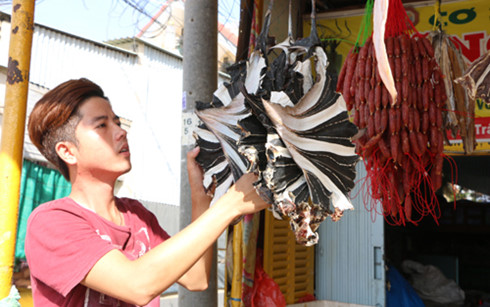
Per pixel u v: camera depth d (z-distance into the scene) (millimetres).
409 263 4887
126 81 7914
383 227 3609
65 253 1022
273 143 985
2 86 6215
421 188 5277
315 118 1038
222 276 7492
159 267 977
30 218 1122
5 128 1395
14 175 1384
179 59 8719
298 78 1098
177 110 8609
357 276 3684
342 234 3764
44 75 6867
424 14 3174
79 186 1213
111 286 985
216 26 2311
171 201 8383
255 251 2834
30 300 5652
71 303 1080
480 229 5590
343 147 1058
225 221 1039
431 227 5875
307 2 3350
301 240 1056
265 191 1017
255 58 1209
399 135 1855
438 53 1945
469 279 5711
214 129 1218
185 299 2195
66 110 1161
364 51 1894
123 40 8094
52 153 1209
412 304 3732
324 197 1036
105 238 1146
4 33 6215
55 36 7012
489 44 3021
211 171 1279
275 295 2920
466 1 3084
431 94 1847
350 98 1958
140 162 8070
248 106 1019
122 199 1382
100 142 1177
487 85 1684
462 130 2031
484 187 5109
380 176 1979
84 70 7383
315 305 3719
